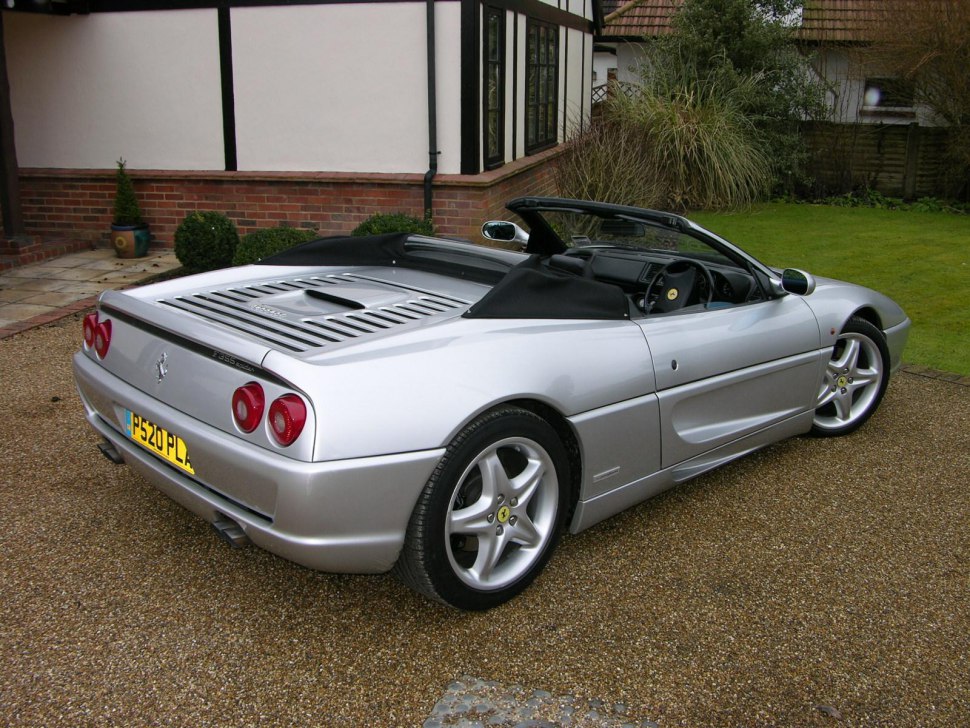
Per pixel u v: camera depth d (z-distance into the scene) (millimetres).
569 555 3230
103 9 9125
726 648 2670
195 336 2643
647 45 16000
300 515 2363
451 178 8734
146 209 9547
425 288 3406
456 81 8578
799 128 14375
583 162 9273
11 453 4062
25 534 3293
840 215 12648
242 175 9180
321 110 8961
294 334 2785
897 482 3938
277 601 2887
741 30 13523
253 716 2330
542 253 4117
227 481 2518
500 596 2811
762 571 3137
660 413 3236
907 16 12891
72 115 9508
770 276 3826
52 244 9227
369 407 2430
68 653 2584
